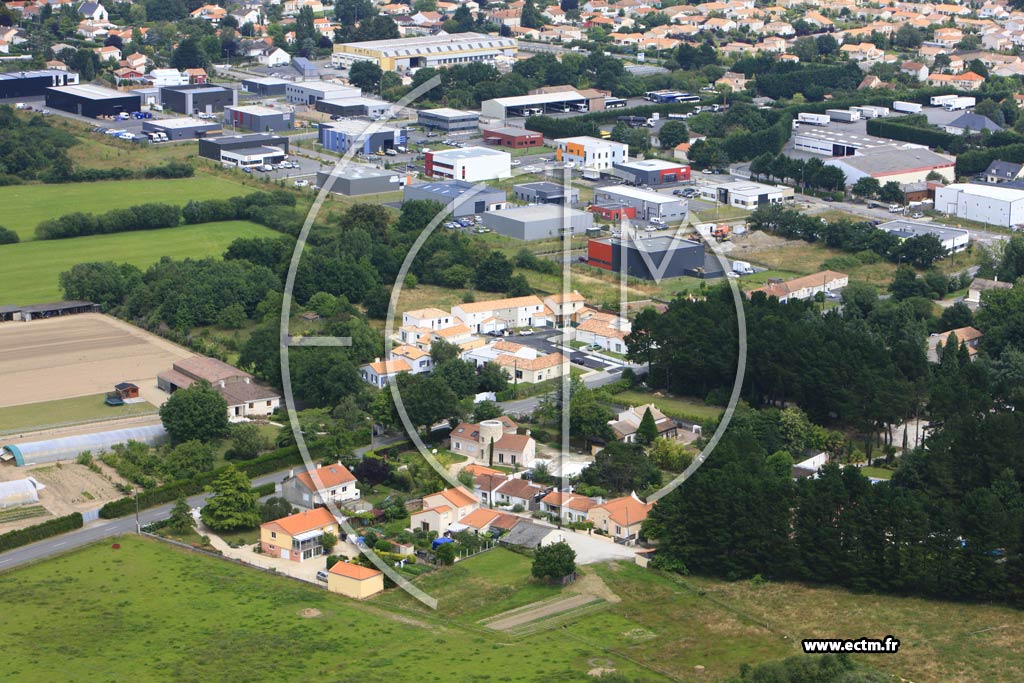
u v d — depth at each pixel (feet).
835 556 436.35
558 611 415.64
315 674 378.73
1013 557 425.28
